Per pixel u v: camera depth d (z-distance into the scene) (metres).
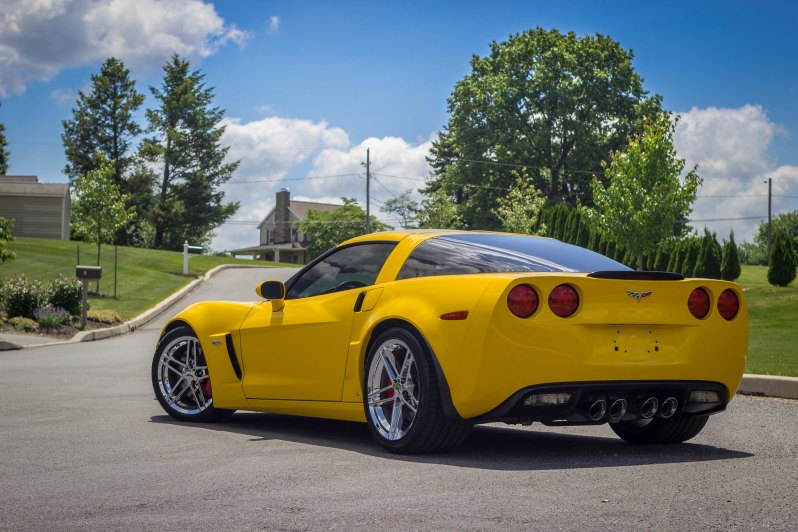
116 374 11.38
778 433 6.05
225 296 34.88
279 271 49.44
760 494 3.96
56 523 3.48
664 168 26.72
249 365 6.31
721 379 5.21
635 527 3.35
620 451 5.29
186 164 74.69
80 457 5.05
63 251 45.19
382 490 4.04
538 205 47.88
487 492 3.98
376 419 5.24
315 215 78.38
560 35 57.19
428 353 4.93
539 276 4.71
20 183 55.47
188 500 3.87
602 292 4.80
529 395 4.67
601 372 4.77
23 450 5.32
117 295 31.92
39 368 12.35
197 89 75.31
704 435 6.01
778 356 11.18
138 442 5.63
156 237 75.19
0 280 23.30
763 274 43.97
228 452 5.20
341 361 5.53
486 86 56.41
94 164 73.31
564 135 56.34
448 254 5.39
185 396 6.91
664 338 5.01
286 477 4.38
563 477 4.34
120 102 74.31
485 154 57.03
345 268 5.88
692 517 3.52
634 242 27.19
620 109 56.12
